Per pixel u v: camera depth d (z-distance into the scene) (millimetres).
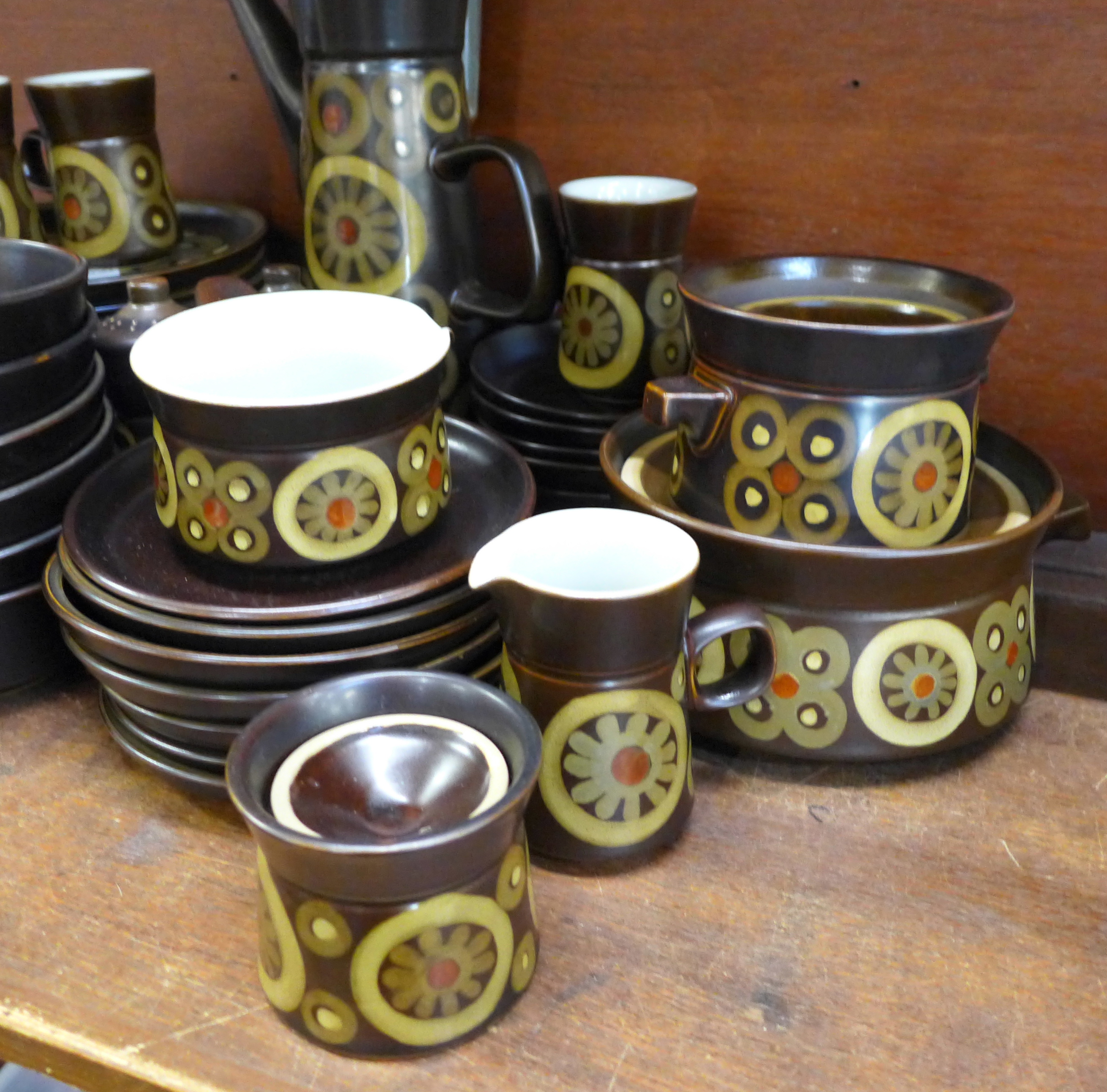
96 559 574
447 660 555
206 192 898
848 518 538
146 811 590
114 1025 473
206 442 529
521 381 775
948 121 672
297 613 519
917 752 578
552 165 781
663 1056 459
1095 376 694
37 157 836
